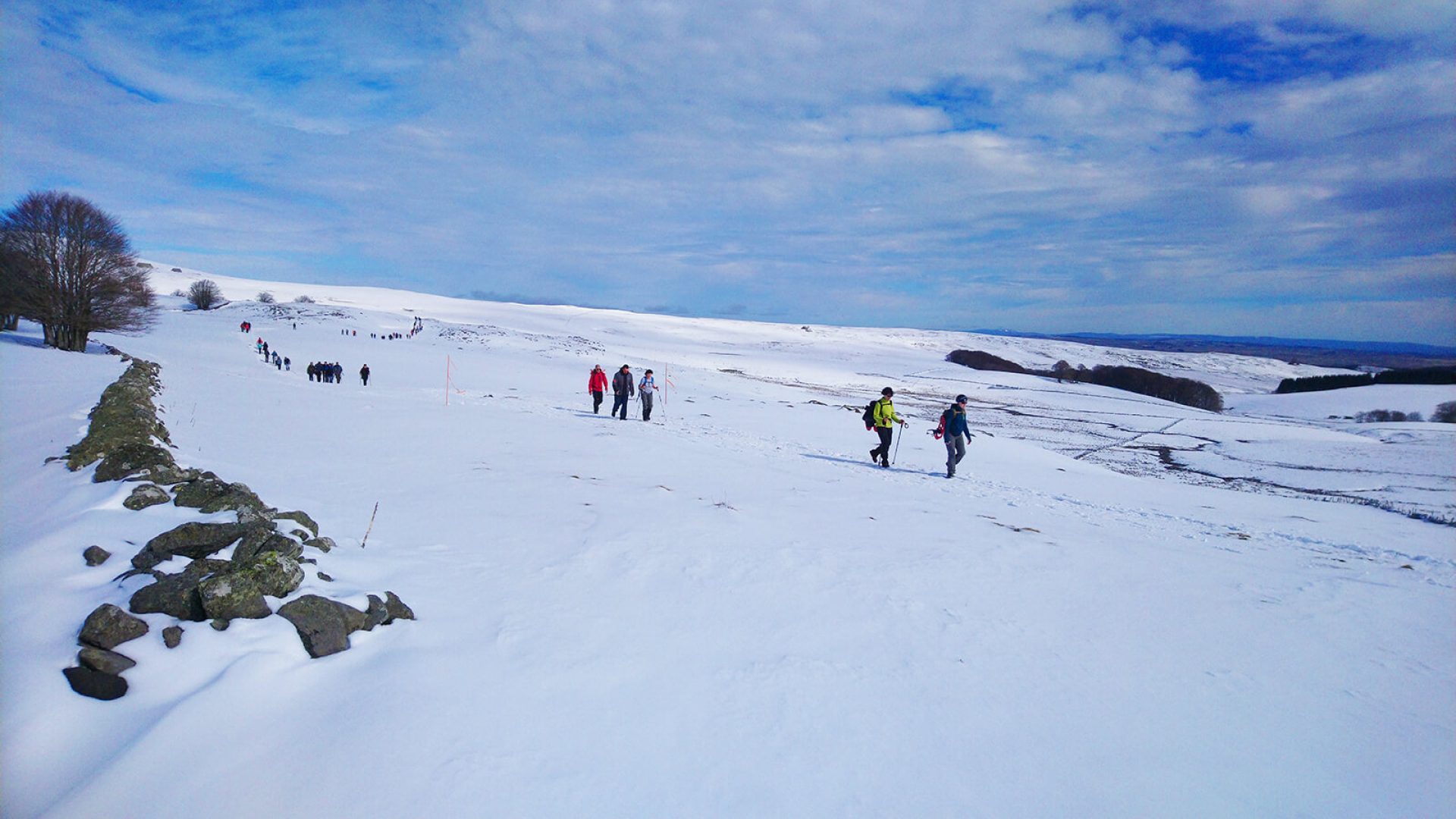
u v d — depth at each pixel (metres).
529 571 6.23
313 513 7.15
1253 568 9.35
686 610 5.72
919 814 3.52
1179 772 4.11
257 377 31.11
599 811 3.30
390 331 94.81
